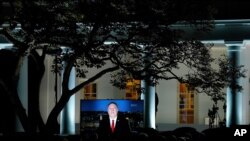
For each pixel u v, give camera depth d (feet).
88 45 71.51
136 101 93.61
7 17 71.77
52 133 74.95
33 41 70.38
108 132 73.46
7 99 109.40
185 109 127.85
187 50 78.18
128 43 73.26
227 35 104.32
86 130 87.61
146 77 75.77
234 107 104.17
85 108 92.63
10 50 98.43
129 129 73.26
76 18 69.97
